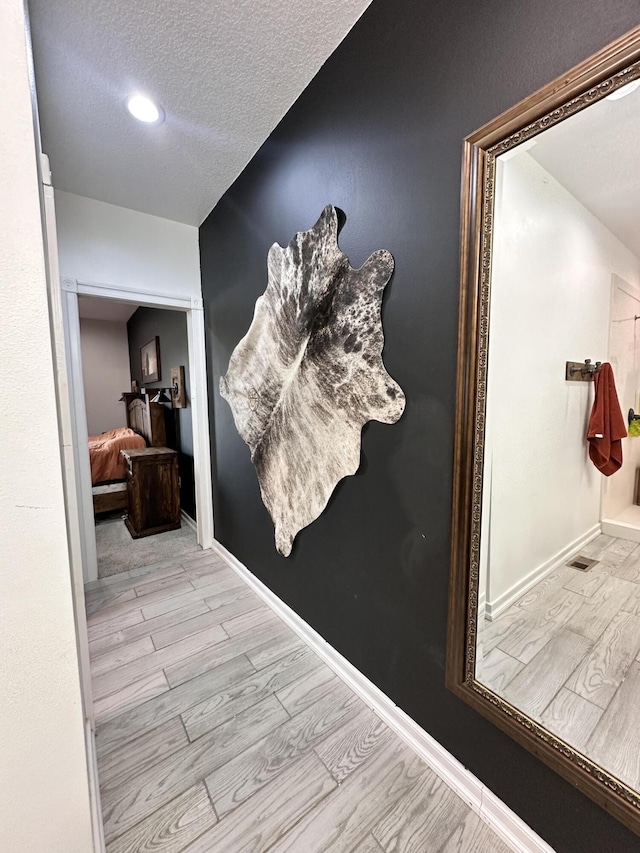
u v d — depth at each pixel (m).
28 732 0.68
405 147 1.10
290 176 1.63
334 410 1.47
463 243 0.95
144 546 3.03
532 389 0.90
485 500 1.01
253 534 2.31
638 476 0.77
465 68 0.93
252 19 1.18
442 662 1.16
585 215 0.77
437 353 1.07
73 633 0.70
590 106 0.72
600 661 0.85
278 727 1.37
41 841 0.71
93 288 2.36
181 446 3.63
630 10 0.65
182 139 1.77
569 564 0.89
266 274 1.91
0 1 0.55
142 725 1.38
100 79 1.39
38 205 0.60
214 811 1.09
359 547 1.45
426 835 1.03
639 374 0.73
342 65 1.29
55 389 0.71
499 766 1.03
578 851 0.88
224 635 1.90
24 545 0.64
